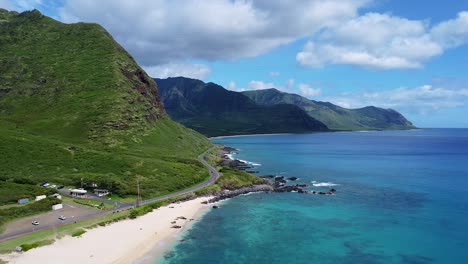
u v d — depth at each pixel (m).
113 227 93.19
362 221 102.50
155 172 142.00
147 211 107.62
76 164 142.25
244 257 77.62
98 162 145.00
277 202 125.19
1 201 103.38
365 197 132.50
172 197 123.12
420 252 80.44
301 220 103.81
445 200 126.56
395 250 81.69
